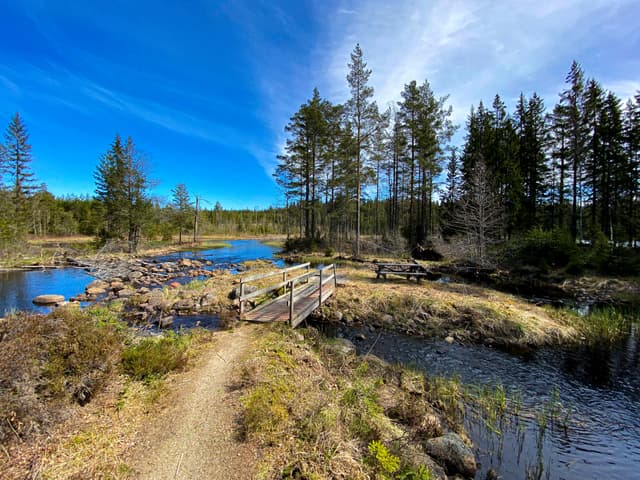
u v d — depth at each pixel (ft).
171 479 8.22
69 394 10.74
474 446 13.37
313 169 89.20
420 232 84.84
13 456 8.43
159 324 25.13
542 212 85.30
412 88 77.30
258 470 8.64
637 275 48.88
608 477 11.79
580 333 27.71
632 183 68.85
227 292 35.96
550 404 16.90
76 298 36.65
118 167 90.63
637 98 69.51
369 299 34.40
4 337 10.96
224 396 12.64
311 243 85.71
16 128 103.35
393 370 19.67
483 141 81.00
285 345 18.28
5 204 84.48
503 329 27.32
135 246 92.94
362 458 9.46
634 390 18.52
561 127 78.38
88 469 8.35
